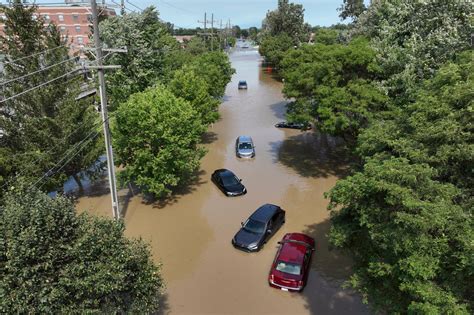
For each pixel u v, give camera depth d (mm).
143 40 28781
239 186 22125
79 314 7566
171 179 19719
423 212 7160
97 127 20344
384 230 8016
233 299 13133
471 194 8250
